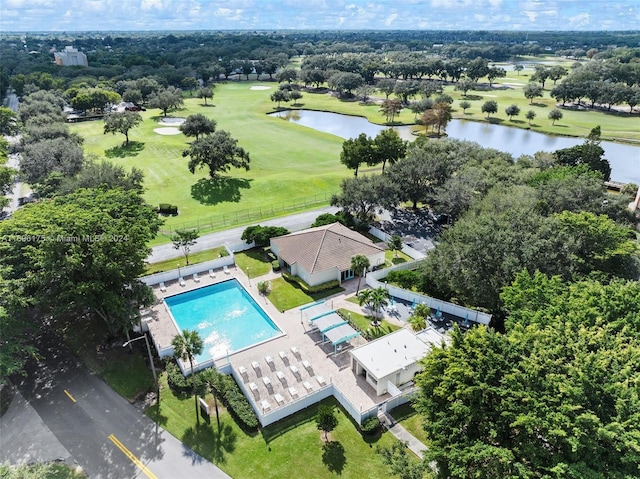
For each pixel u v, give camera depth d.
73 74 198.12
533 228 42.72
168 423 31.81
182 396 34.28
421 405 25.95
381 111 152.38
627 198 58.47
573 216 44.75
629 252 41.53
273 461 28.78
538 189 55.06
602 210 55.69
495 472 20.91
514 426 22.05
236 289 49.69
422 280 47.22
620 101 150.12
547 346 25.14
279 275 51.91
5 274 34.50
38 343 39.78
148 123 129.00
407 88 175.25
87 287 34.12
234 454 29.33
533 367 22.78
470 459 21.72
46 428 31.42
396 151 78.25
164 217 67.25
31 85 158.00
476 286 40.12
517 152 108.12
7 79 178.12
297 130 124.75
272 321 43.28
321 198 74.62
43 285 35.47
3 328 32.22
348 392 34.44
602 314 29.14
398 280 48.47
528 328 26.67
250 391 34.12
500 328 42.09
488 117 146.00
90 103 139.62
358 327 42.09
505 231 41.66
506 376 22.92
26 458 29.08
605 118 143.62
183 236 51.88
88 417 32.31
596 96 154.50
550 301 31.81
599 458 20.66
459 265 41.56
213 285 49.81
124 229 37.62
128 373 36.53
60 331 41.34
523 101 174.00
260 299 46.97
